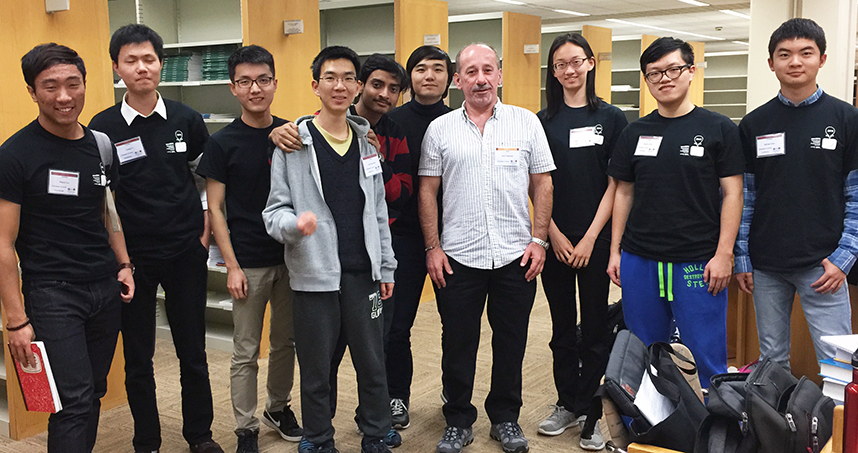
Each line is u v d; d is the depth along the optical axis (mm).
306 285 2457
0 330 3109
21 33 3002
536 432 3070
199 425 2803
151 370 2738
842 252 2551
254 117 2707
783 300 2803
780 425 1590
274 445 2979
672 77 2555
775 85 3574
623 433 1692
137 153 2537
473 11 15727
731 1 13961
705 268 2607
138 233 2551
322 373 2541
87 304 2195
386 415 2684
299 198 2447
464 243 2721
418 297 3131
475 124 2732
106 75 3359
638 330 2791
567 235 2939
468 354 2820
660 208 2643
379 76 2721
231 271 2701
